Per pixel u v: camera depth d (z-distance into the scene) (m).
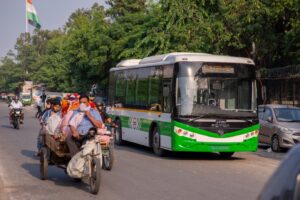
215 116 16.88
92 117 11.45
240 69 17.20
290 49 29.42
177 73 16.94
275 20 29.09
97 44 42.66
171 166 15.60
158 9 38.62
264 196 3.74
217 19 30.33
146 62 20.14
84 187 11.95
